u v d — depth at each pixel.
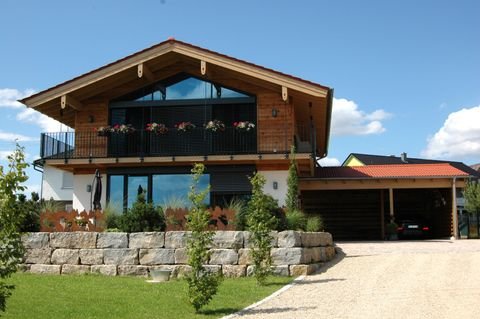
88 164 19.67
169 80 20.70
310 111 21.75
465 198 26.67
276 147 19.52
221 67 19.58
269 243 11.29
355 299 9.35
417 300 9.12
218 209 13.41
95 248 13.00
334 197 28.19
